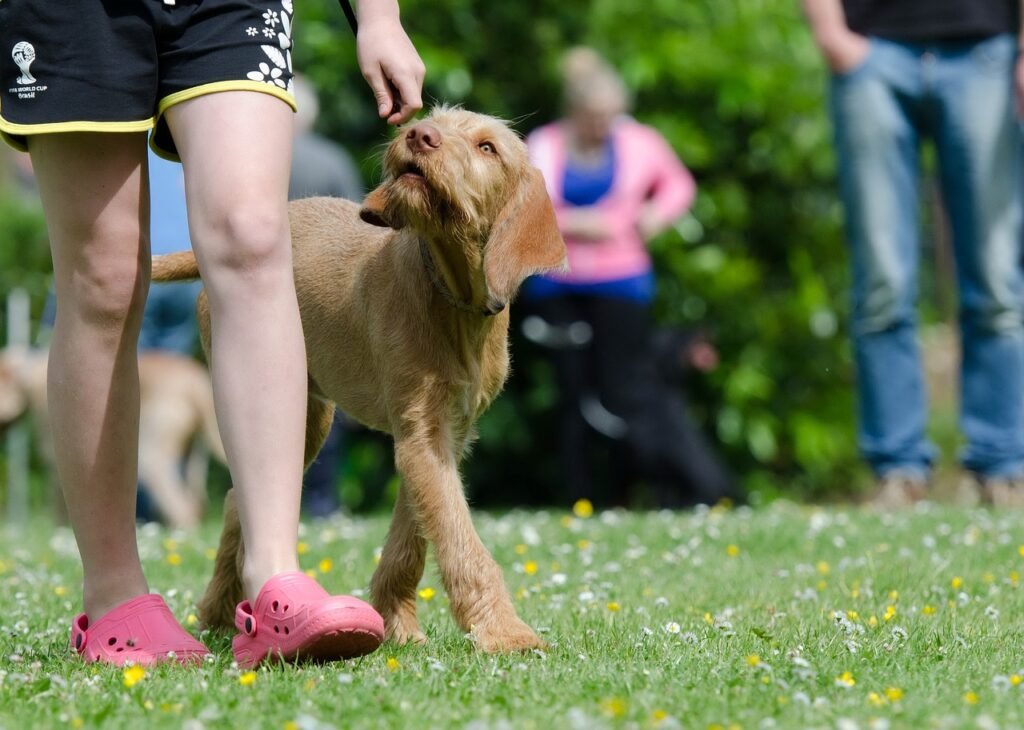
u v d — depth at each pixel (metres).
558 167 16.56
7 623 7.67
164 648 6.37
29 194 19.61
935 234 23.67
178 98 6.04
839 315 20.50
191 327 17.50
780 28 20.50
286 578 5.97
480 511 20.02
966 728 4.83
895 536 10.78
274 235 6.04
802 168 20.09
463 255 7.02
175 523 16.25
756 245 20.55
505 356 7.53
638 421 16.84
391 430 7.21
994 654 6.32
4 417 17.41
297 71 19.59
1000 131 13.10
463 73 19.20
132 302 6.37
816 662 5.97
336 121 19.88
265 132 6.06
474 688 5.52
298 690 5.40
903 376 13.44
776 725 4.90
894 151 13.13
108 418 6.44
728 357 20.08
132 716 5.14
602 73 16.52
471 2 19.72
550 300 16.53
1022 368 13.59
